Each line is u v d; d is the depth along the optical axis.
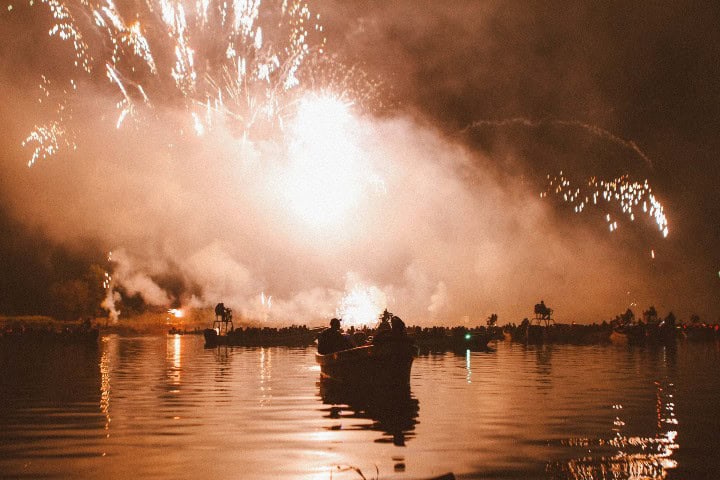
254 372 22.20
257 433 10.95
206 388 17.34
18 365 25.47
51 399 15.13
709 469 8.65
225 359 28.92
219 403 14.47
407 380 17.28
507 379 19.50
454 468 8.67
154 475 8.38
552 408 13.59
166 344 44.47
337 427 11.46
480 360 28.17
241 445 10.02
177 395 15.88
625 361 27.20
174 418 12.45
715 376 20.34
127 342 47.69
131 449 9.79
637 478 8.27
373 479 8.18
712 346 40.59
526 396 15.48
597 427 11.44
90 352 34.62
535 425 11.62
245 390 16.88
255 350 36.94
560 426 11.53
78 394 16.06
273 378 20.08
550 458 9.19
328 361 19.20
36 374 21.55
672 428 11.34
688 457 9.27
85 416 12.70
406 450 9.66
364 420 12.16
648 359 28.38
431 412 13.11
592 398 15.12
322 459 9.15
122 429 11.34
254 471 8.53
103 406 14.04
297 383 18.62
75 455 9.41
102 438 10.58
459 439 10.45
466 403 14.37
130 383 18.66
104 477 8.29
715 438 10.49
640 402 14.43
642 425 11.62
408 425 11.63
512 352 34.66
